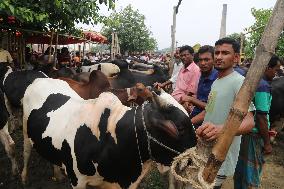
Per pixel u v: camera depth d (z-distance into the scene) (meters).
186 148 2.64
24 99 4.14
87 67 7.24
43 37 10.00
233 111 1.68
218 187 2.99
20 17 5.28
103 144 2.90
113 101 2.96
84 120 3.05
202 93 3.97
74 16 6.92
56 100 3.74
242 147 3.54
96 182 3.11
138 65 11.09
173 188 3.83
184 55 4.72
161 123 2.64
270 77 4.36
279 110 6.59
